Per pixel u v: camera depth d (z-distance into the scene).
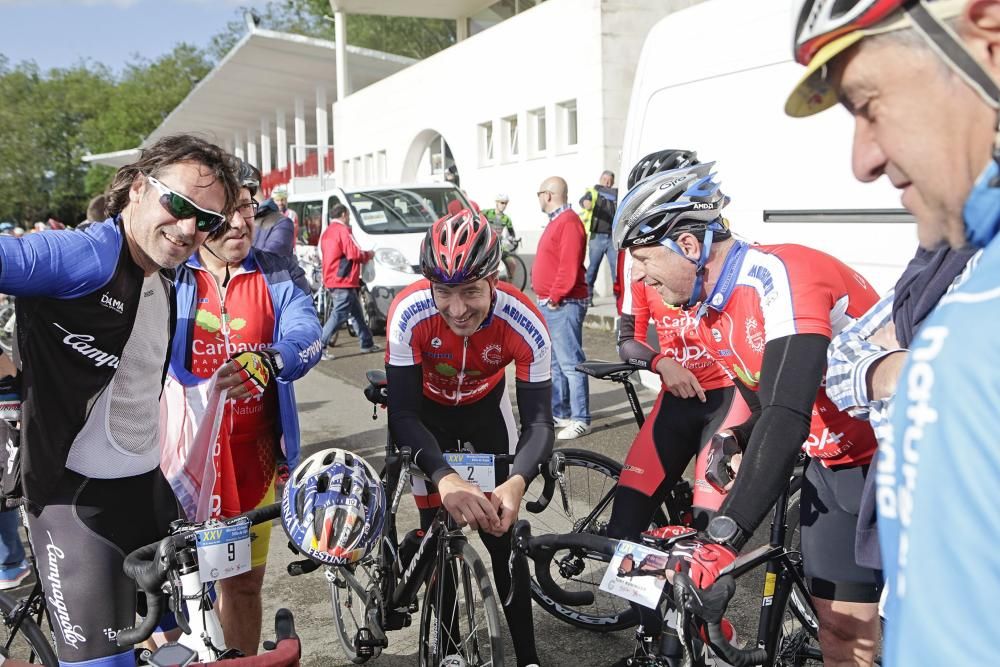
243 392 2.25
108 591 1.87
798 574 2.28
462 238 2.20
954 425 0.71
